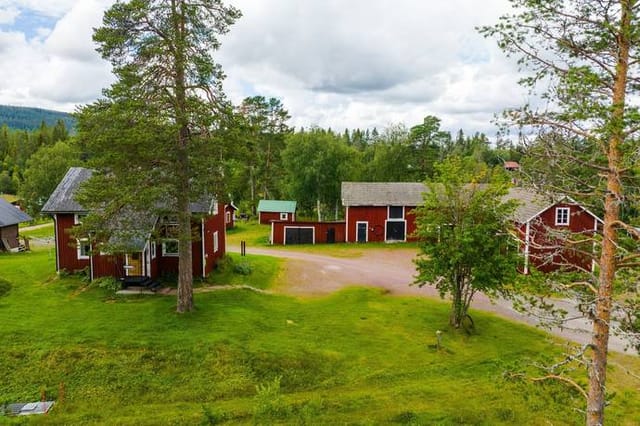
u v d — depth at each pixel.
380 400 12.94
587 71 7.01
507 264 16.62
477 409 12.40
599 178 8.08
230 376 14.07
